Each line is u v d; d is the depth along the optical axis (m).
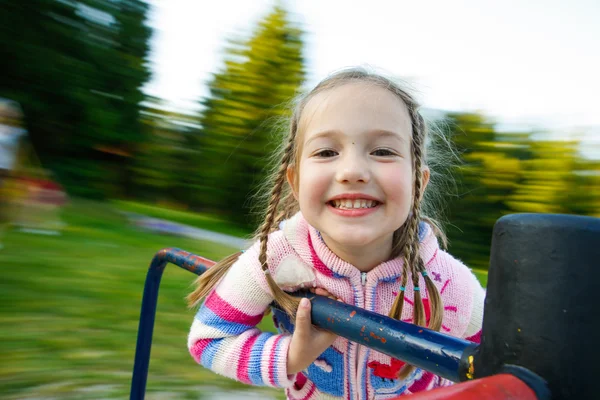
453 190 5.76
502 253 0.49
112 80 8.32
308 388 1.16
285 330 1.13
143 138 8.55
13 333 2.79
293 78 7.84
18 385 2.24
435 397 0.39
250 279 1.07
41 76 7.70
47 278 3.82
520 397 0.42
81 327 2.96
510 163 5.54
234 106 7.88
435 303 1.03
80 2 7.83
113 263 4.45
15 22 7.40
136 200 8.63
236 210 7.89
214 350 1.08
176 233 6.28
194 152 8.32
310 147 0.98
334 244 1.06
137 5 8.43
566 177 5.29
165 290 3.76
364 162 0.94
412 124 1.03
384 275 1.08
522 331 0.46
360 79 1.00
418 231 1.10
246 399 2.27
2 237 4.96
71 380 2.33
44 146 8.03
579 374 0.44
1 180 5.60
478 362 0.53
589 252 0.44
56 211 5.94
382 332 0.72
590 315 0.44
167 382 2.38
